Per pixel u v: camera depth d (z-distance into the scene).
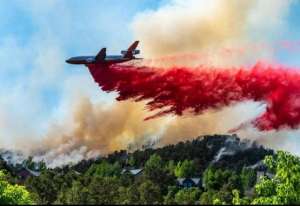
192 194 95.81
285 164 73.62
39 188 99.50
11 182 102.25
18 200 80.25
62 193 89.25
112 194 83.25
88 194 82.38
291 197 70.94
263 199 70.31
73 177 111.12
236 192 71.88
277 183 74.31
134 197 81.81
